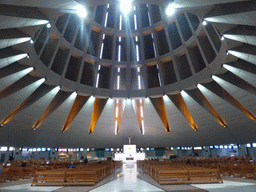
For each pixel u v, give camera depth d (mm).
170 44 22438
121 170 15531
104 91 24484
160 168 8656
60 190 6656
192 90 23625
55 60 21219
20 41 11336
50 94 20359
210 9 10172
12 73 14375
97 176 8586
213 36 16547
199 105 22156
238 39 11898
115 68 26516
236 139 22766
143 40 24484
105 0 9070
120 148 32219
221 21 10320
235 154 30203
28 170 9844
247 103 17766
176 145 29250
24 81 17516
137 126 27609
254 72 14609
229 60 15633
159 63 23844
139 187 7082
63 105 22297
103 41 26109
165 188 6770
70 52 20938
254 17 8023
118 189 6727
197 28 18516
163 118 27203
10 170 9094
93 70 24422
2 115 17219
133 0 9430
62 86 20844
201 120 23578
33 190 6723
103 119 26062
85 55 22531
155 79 26328
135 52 25875
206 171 7996
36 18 8906
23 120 20188
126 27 24250
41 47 16531
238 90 17391
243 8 8031
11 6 7281
